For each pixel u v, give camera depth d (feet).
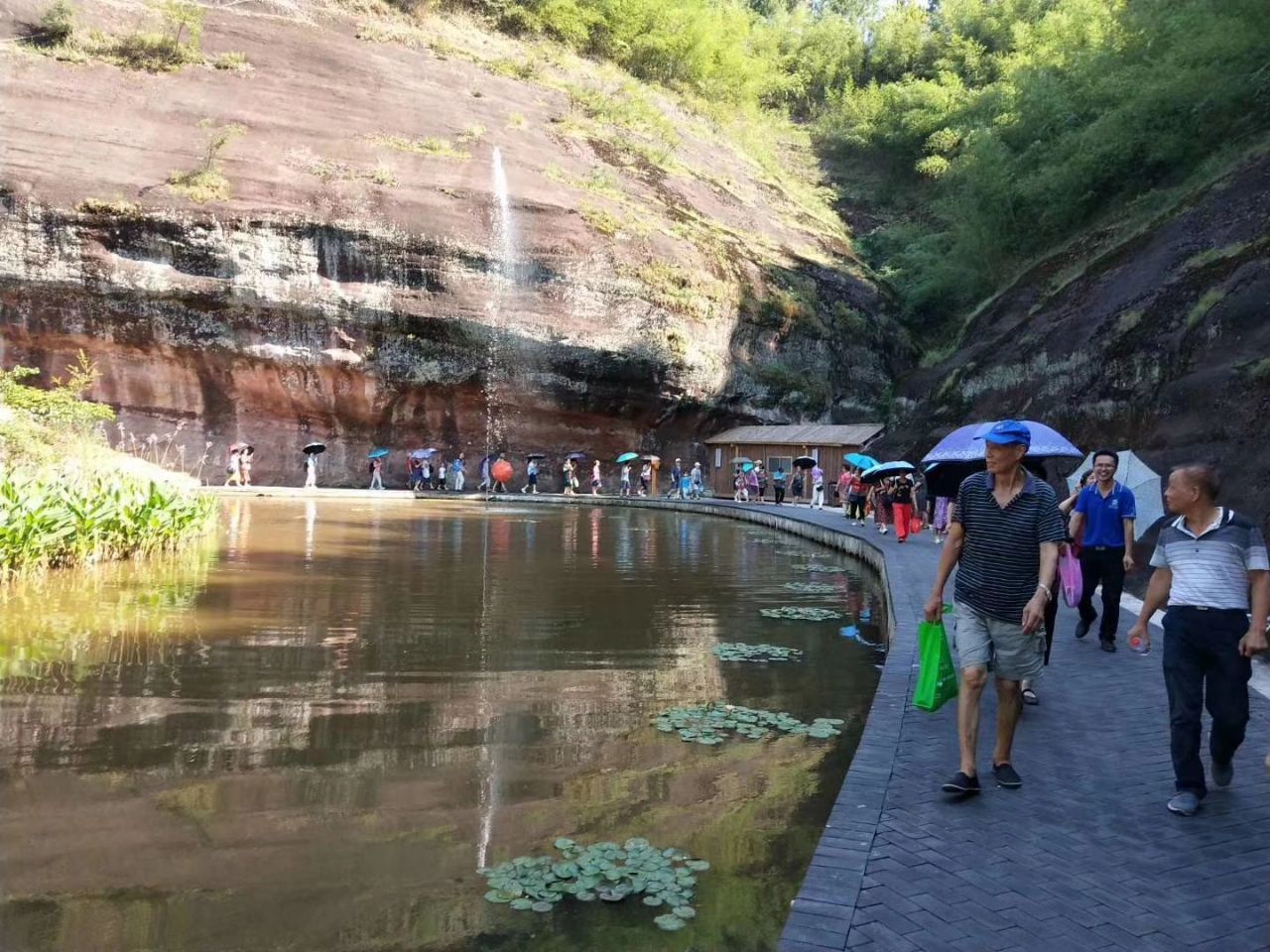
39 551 36.32
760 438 111.55
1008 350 82.74
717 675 24.63
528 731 19.36
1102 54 109.81
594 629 30.40
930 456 28.32
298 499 95.81
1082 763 15.98
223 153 105.19
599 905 11.91
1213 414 47.83
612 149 132.98
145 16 116.26
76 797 15.12
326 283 104.83
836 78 203.72
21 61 104.53
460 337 109.29
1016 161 113.39
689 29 171.01
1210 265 59.36
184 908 11.62
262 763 17.02
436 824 14.46
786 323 123.03
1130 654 25.00
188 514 47.91
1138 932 10.25
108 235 97.09
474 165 115.96
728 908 11.90
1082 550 25.63
